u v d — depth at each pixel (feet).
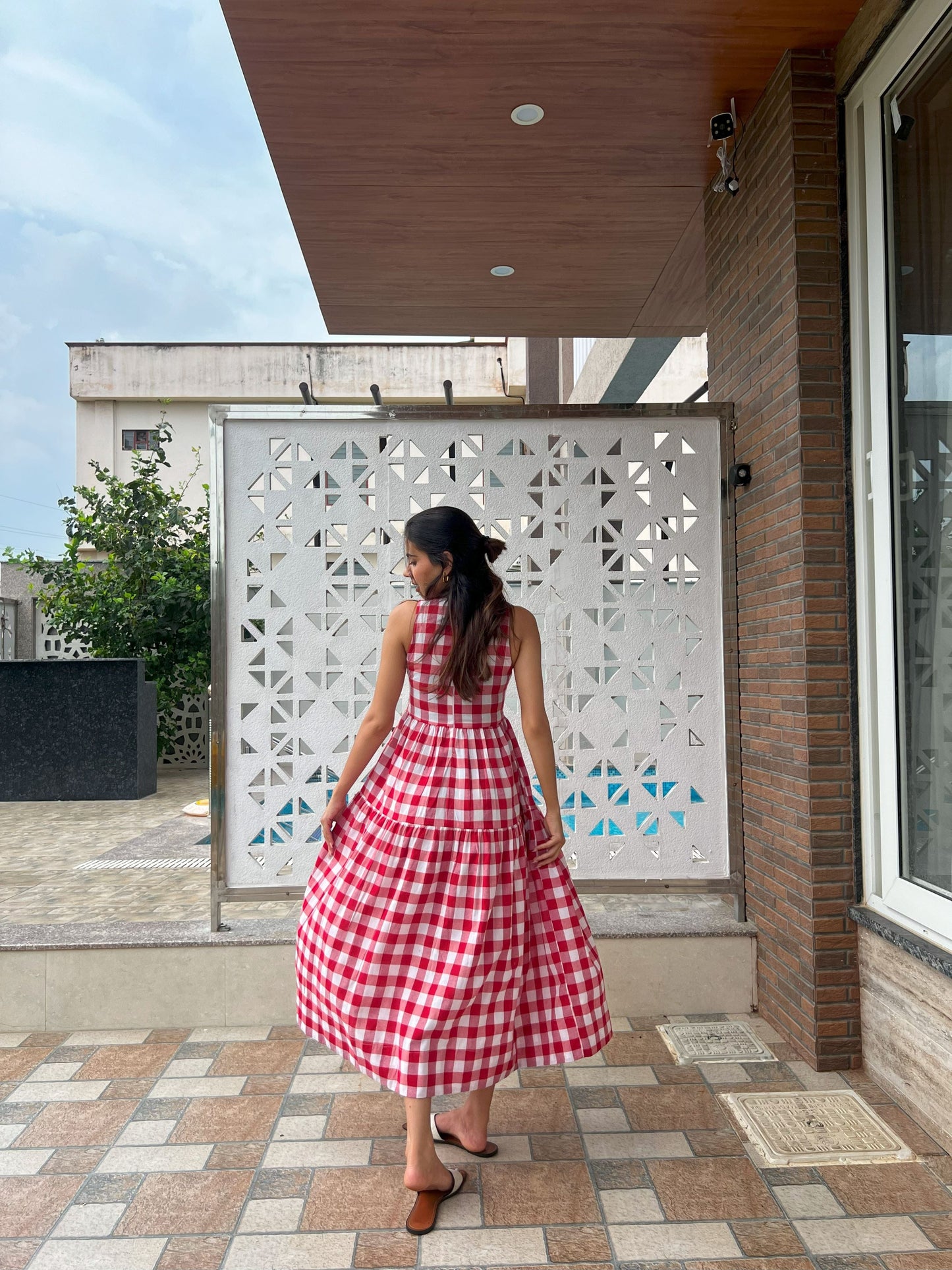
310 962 6.88
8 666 26.05
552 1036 6.74
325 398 52.21
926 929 7.71
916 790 8.05
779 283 9.70
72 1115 7.98
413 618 6.82
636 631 10.88
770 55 9.68
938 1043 7.47
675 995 10.34
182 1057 9.23
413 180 12.68
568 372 31.99
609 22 9.20
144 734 26.73
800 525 9.11
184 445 52.65
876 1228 6.24
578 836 10.81
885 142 8.59
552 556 11.19
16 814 23.44
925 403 7.91
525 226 14.20
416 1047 6.26
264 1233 6.22
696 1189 6.73
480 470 10.90
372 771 7.07
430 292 16.99
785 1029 9.57
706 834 10.80
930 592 7.80
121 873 15.74
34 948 9.99
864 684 8.79
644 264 15.64
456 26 9.32
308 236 14.56
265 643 10.69
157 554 33.17
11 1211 6.50
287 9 9.07
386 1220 6.38
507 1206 6.52
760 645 10.27
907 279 8.25
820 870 8.89
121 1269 5.83
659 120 11.12
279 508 10.77
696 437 10.98
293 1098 8.31
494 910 6.50
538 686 7.01
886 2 8.30
